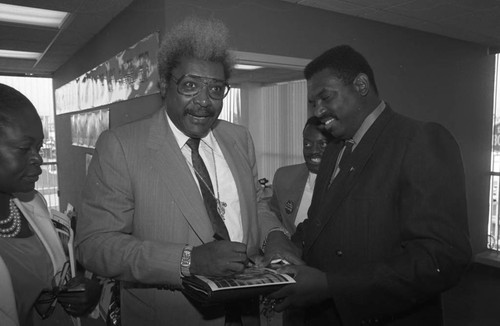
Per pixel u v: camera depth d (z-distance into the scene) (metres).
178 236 1.07
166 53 1.09
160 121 1.16
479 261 4.75
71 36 4.43
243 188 1.26
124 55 3.46
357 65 1.12
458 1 3.22
